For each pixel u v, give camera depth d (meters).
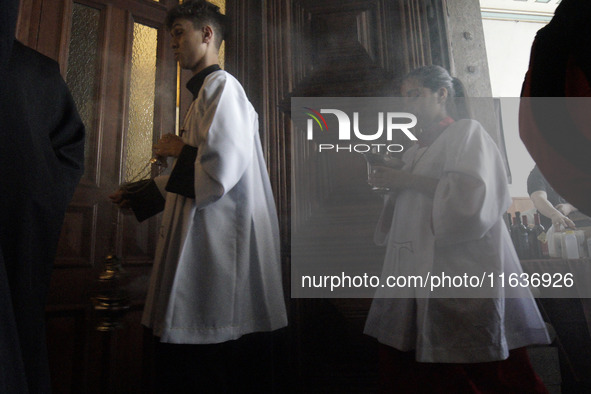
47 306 1.55
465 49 2.12
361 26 2.11
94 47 1.87
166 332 1.12
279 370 1.76
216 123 1.23
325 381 1.73
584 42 0.59
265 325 1.31
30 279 0.75
